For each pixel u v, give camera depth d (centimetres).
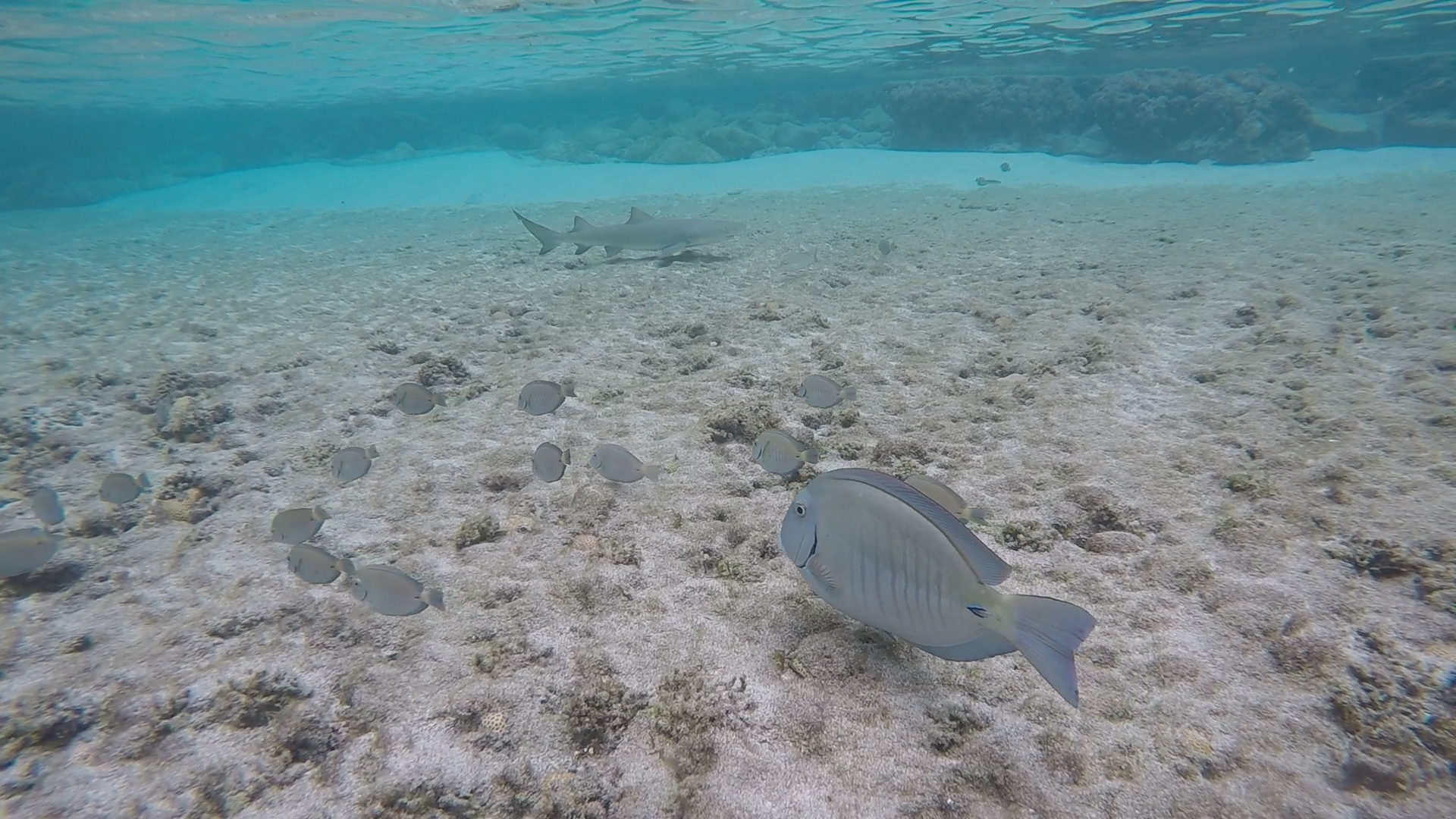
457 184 1052
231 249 544
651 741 109
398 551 150
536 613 131
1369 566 128
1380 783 100
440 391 228
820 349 247
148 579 145
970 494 159
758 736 108
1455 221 429
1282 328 240
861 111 1327
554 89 1667
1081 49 1129
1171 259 364
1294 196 589
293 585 139
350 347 277
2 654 128
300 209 855
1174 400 197
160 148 1819
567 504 162
